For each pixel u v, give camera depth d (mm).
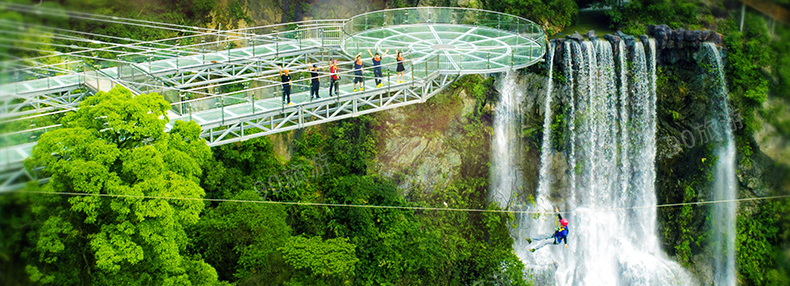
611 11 55031
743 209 55469
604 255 55812
